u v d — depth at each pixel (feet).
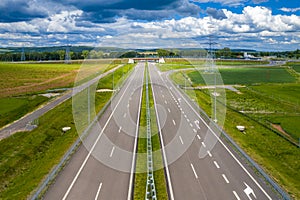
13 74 397.80
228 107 202.18
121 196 79.51
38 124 156.76
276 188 83.41
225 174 93.25
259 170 95.96
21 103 216.95
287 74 446.19
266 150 118.32
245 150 115.34
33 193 80.84
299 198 78.89
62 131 147.33
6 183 91.30
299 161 108.27
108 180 88.99
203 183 87.10
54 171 94.58
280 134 140.05
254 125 156.25
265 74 441.27
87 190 82.74
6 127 152.76
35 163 106.11
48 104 210.38
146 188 80.64
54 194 80.23
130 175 92.68
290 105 218.38
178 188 84.02
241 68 529.45
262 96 253.85
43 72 425.28
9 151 116.88
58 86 298.35
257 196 79.46
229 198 78.23
